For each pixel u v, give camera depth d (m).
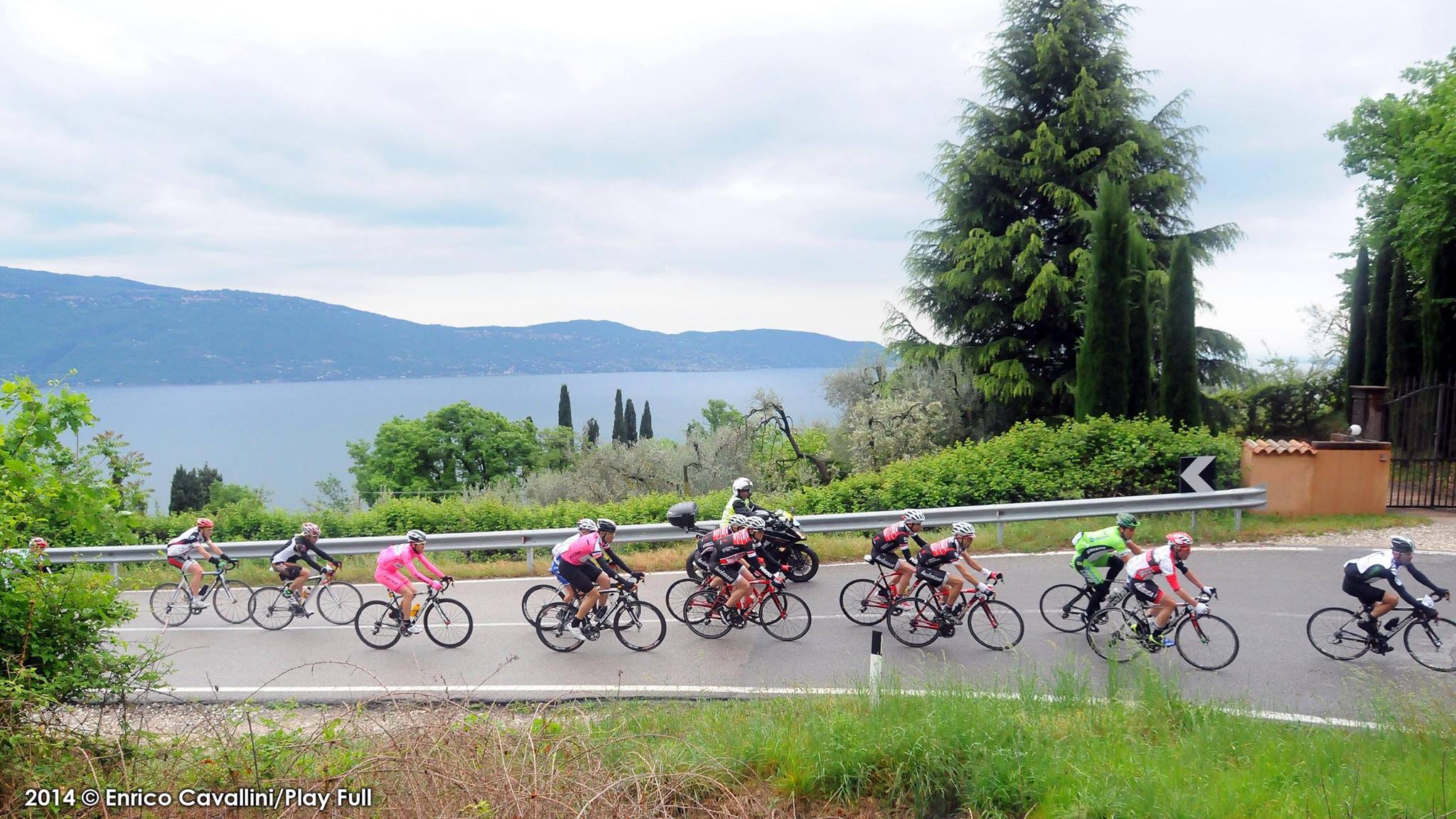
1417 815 5.21
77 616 6.41
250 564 15.97
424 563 10.52
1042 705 7.15
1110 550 9.41
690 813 5.84
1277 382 29.83
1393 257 26.44
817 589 12.30
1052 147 23.83
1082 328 24.61
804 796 6.14
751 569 10.13
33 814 5.36
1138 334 19.48
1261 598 10.85
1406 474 17.84
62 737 6.06
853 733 6.55
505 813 4.96
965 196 25.56
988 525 15.37
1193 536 14.10
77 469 7.09
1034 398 24.88
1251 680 8.33
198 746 6.40
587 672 9.34
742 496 12.57
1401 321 25.48
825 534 15.54
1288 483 15.27
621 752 6.28
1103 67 24.73
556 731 6.51
